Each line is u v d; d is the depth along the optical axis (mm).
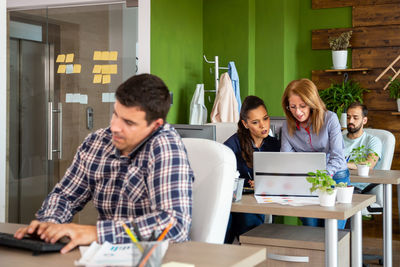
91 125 4551
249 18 5367
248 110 2955
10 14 4723
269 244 2420
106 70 4492
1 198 2596
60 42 4605
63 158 4645
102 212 1685
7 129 4777
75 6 4547
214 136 2766
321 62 5543
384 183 3506
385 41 5223
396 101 5172
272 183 2574
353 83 5359
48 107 4660
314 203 2396
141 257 1133
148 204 1593
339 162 2902
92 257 1303
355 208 2340
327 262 2236
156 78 1551
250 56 5406
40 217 1665
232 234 3033
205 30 5562
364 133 4297
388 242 3490
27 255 1361
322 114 2891
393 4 5176
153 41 4609
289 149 3047
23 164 4754
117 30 4457
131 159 1626
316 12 5555
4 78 2611
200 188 1856
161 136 1585
